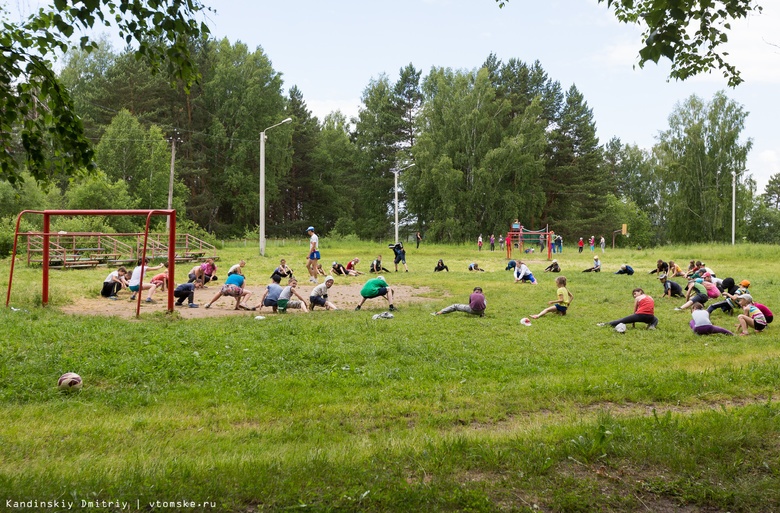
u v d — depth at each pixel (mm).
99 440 5523
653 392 7168
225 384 7656
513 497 4207
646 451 4879
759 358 9336
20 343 9141
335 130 82375
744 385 7496
